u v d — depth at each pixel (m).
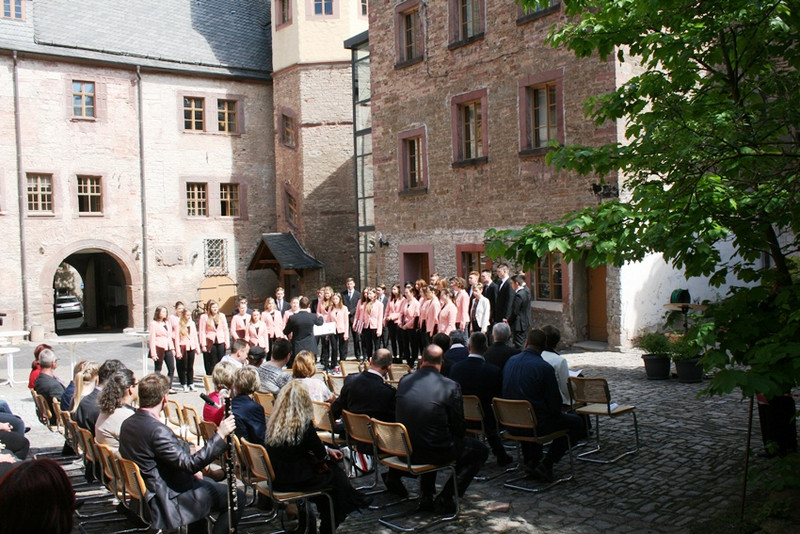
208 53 29.16
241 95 29.70
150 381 5.70
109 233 27.02
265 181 30.31
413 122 20.14
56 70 25.89
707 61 6.44
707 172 5.71
